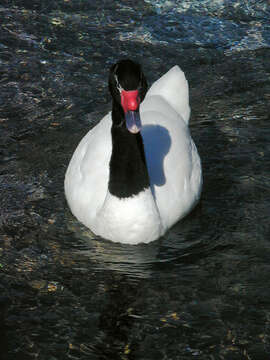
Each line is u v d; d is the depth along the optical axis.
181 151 8.16
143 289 6.93
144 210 7.41
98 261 7.39
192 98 10.70
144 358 6.04
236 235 7.81
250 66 11.45
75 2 13.16
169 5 13.12
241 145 9.53
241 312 6.57
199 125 10.04
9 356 6.08
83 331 6.35
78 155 8.25
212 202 8.43
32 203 8.41
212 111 10.37
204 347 6.16
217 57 11.70
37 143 9.60
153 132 8.15
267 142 9.56
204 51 11.86
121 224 7.48
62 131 9.89
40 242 7.70
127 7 13.05
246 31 12.38
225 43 12.06
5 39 12.02
